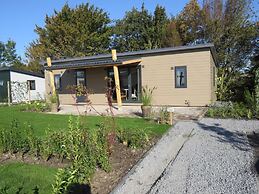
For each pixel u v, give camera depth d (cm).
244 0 2456
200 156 535
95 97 1759
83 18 3119
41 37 3294
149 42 3033
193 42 2803
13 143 554
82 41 3045
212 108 1132
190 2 2777
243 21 2469
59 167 470
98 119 1005
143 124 873
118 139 636
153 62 1556
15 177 424
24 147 558
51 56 3231
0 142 542
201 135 715
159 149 585
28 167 471
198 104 1442
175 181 415
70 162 490
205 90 1421
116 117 1056
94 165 444
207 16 2605
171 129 792
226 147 597
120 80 1680
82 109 1452
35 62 3356
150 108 1041
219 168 467
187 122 915
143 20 3222
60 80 1897
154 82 1559
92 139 485
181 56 1473
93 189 387
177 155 543
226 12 2511
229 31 2484
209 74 1404
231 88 1961
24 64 3847
